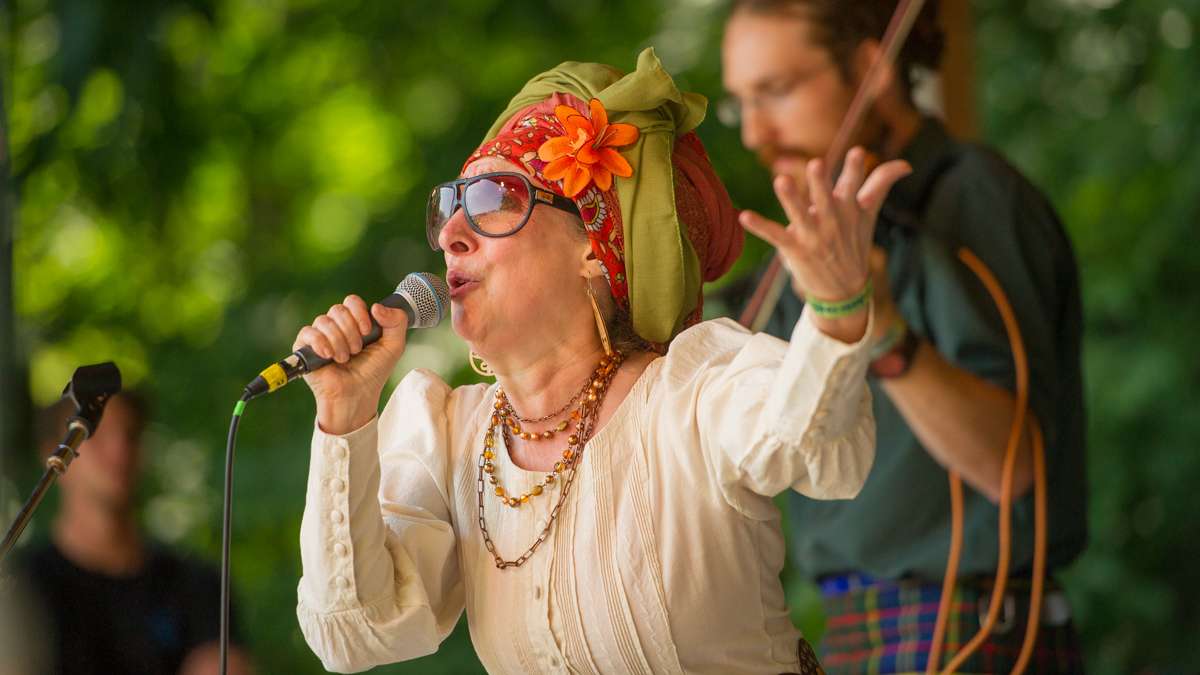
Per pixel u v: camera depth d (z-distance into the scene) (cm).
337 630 612
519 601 621
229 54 2005
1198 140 1691
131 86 1702
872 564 786
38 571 1056
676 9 1939
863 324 524
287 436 1845
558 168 626
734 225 688
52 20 1678
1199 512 1636
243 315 1927
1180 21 1750
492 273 625
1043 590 771
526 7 1938
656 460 604
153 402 1152
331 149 2069
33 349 1916
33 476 1084
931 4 852
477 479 648
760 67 852
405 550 630
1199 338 1669
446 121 2034
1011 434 725
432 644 629
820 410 532
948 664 745
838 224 509
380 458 670
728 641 608
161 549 1117
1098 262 1709
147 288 1989
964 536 761
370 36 2033
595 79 655
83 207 1870
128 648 1067
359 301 615
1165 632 1622
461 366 1759
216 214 2027
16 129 1705
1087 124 1753
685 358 618
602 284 638
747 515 593
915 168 802
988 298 757
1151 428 1652
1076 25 1792
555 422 634
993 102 1792
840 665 803
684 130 664
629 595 598
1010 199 779
